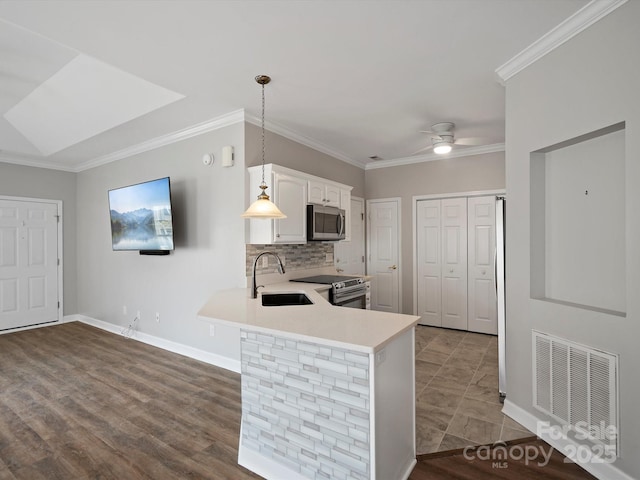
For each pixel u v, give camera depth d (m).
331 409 1.71
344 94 3.07
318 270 4.59
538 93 2.31
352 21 2.04
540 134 2.30
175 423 2.50
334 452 1.70
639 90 1.71
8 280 4.98
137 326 4.56
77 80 3.32
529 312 2.39
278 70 2.63
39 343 4.41
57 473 1.97
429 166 5.25
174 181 4.06
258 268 3.59
